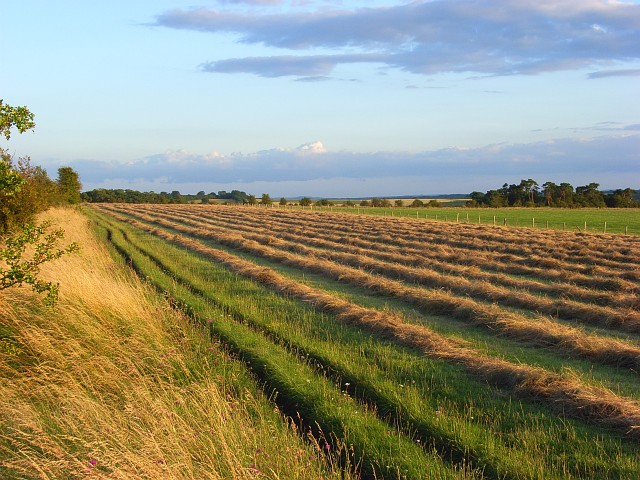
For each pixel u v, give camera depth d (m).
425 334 12.54
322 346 12.04
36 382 9.11
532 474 6.73
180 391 8.46
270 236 40.94
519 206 119.56
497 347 12.65
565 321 15.69
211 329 13.44
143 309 12.66
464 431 7.88
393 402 8.97
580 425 8.34
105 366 9.53
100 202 129.12
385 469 7.00
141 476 5.62
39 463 6.21
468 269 23.69
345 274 21.94
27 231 9.86
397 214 85.62
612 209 106.00
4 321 10.88
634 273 22.53
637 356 11.06
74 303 11.73
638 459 7.17
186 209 90.12
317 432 8.22
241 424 7.18
